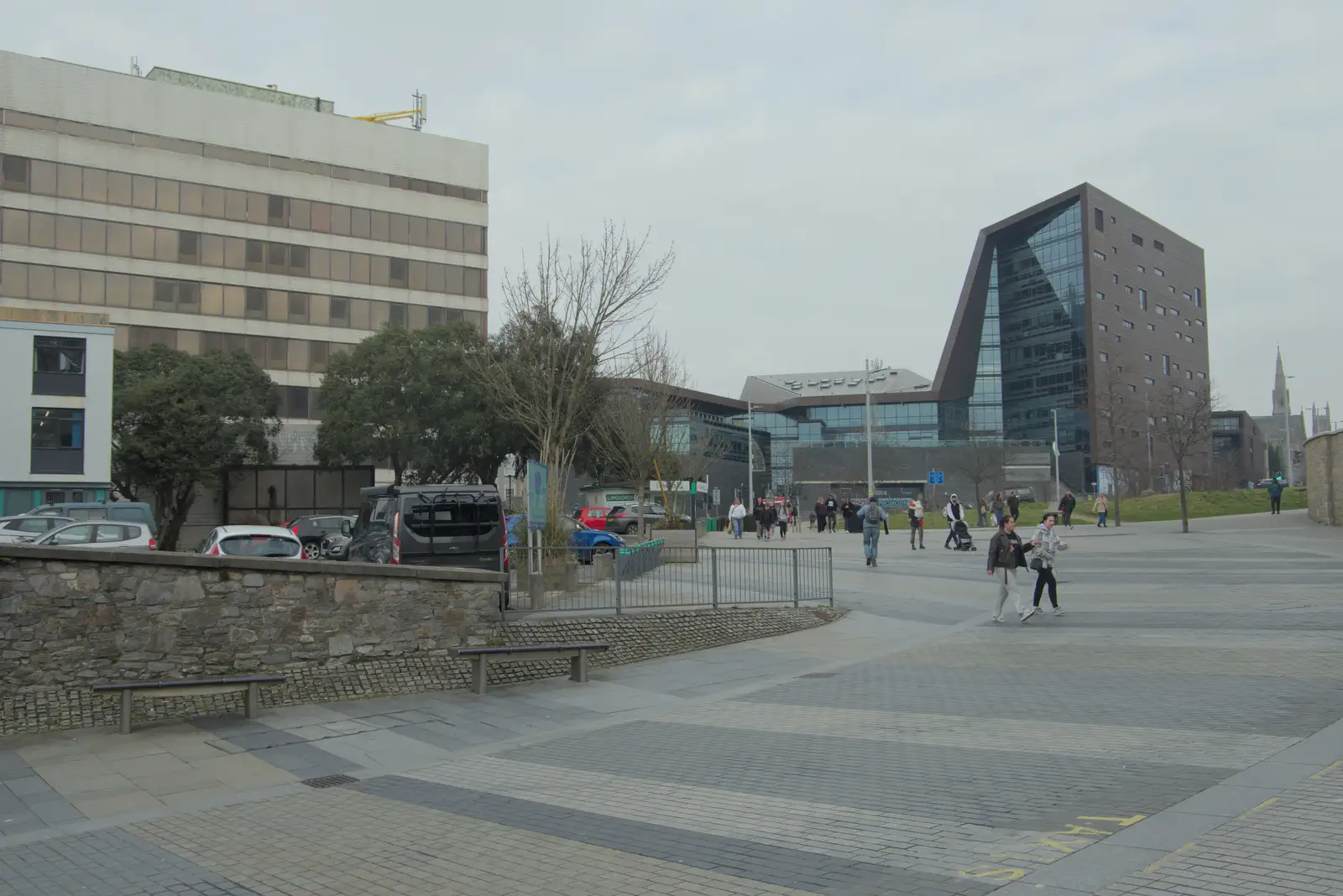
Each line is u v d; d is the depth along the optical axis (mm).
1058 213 100062
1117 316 99562
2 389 39281
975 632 15469
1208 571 22719
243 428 47969
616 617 14125
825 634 15766
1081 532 40188
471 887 5191
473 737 9680
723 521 58000
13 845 6316
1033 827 5586
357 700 11656
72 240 51438
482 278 62938
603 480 51281
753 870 5180
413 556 14883
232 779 8156
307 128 58312
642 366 40250
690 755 8297
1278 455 118812
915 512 32969
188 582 11203
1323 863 4645
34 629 10367
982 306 106562
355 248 59094
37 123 51031
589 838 5984
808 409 108062
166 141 54250
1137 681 10492
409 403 46562
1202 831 5266
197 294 54469
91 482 40469
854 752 8000
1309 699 8867
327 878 5453
